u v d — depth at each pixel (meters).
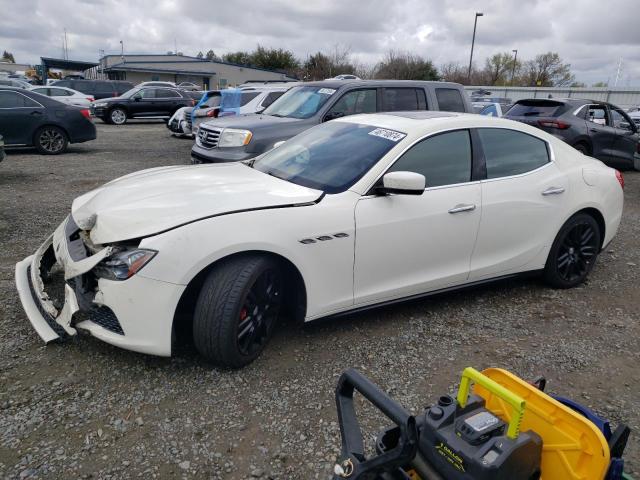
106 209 3.18
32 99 11.70
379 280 3.54
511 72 56.88
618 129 11.59
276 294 3.26
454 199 3.75
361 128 4.10
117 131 18.98
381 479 1.78
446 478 1.72
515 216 4.07
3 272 4.48
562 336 3.79
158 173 4.02
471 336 3.72
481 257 4.00
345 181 3.53
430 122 3.91
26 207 6.86
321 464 2.45
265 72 57.16
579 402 3.01
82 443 2.50
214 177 3.78
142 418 2.69
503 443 1.69
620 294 4.61
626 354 3.58
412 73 41.44
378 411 2.83
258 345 3.21
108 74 56.06
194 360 3.21
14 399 2.78
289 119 7.89
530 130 4.36
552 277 4.52
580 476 1.79
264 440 2.58
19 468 2.33
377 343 3.55
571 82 56.78
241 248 2.94
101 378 3.00
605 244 4.80
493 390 1.75
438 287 3.86
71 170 9.95
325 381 3.08
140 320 2.86
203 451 2.49
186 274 2.84
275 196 3.29
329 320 3.46
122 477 2.31
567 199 4.35
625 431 1.96
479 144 4.00
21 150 12.71
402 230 3.52
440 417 1.79
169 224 2.92
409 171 3.63
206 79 55.94
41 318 3.30
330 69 43.62
